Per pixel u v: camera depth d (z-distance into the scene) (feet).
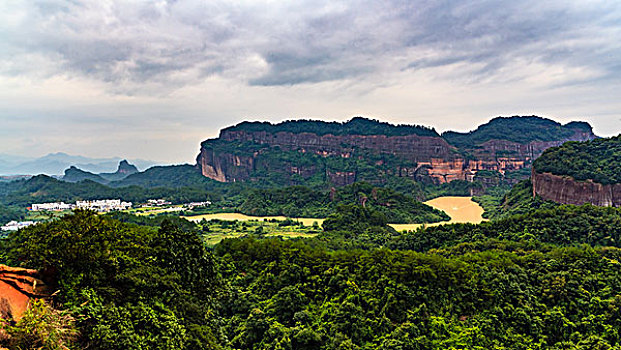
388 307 200.54
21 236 130.62
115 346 98.02
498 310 200.23
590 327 193.36
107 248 113.19
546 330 193.77
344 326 192.24
